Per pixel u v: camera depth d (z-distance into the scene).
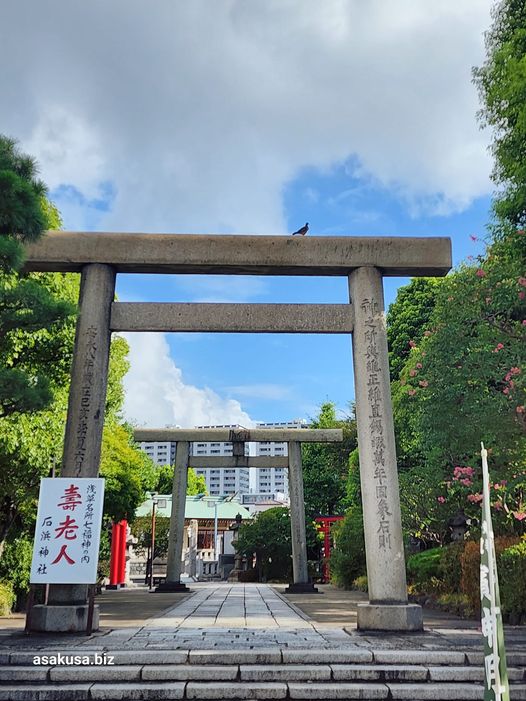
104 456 20.39
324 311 11.17
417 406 14.80
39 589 10.16
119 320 11.00
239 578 36.84
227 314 11.09
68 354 13.29
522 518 12.61
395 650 7.63
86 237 11.10
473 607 12.32
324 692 6.71
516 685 6.94
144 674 6.97
